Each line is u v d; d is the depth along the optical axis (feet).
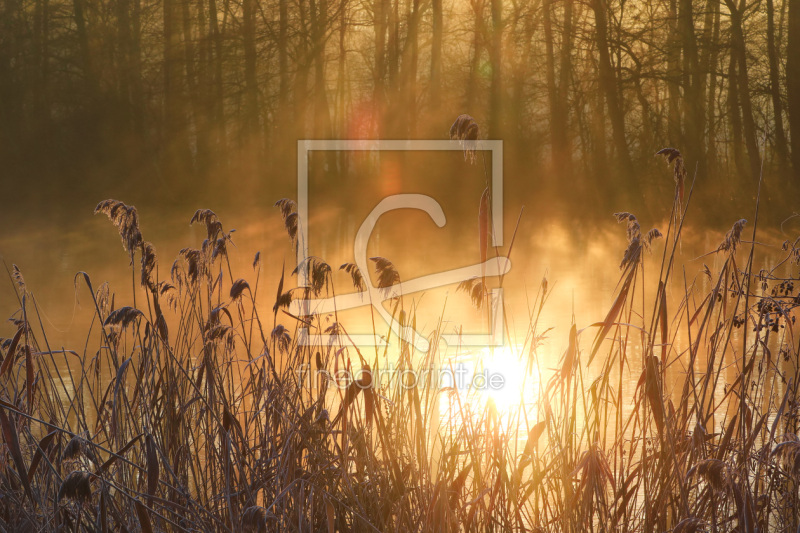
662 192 115.55
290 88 137.80
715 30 119.96
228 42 133.49
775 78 117.91
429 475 11.96
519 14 122.83
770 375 18.01
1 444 12.89
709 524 11.16
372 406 11.96
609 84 115.44
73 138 136.87
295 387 13.15
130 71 136.56
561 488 12.98
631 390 21.39
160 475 12.63
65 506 12.09
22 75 136.87
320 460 12.67
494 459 12.01
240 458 12.69
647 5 116.78
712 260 57.93
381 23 133.90
